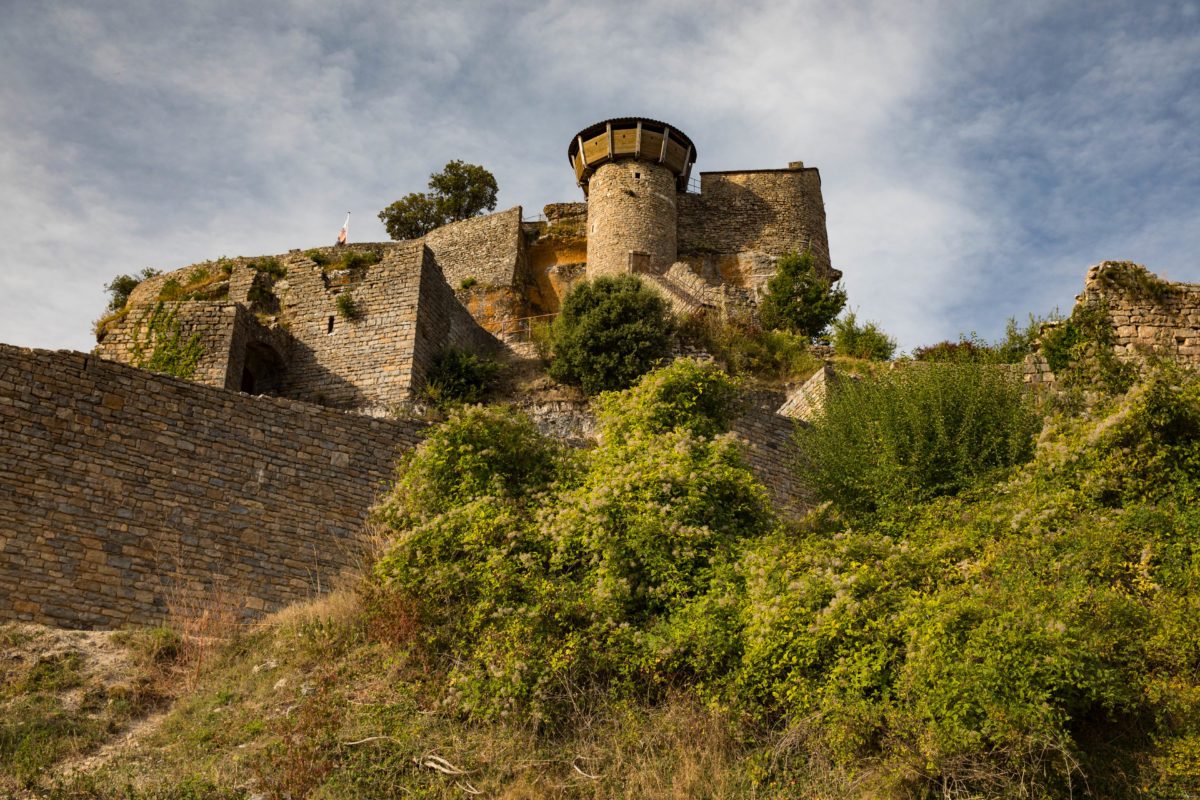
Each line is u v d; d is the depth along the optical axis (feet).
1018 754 25.09
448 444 42.39
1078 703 25.55
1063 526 32.63
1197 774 24.07
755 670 29.78
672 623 32.42
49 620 41.45
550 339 94.07
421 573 36.58
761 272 139.13
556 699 30.73
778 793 27.07
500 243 134.51
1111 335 59.72
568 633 32.63
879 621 28.71
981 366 53.72
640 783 27.81
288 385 90.53
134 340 84.02
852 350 98.37
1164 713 25.67
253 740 29.60
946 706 25.70
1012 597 27.78
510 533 36.65
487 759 28.89
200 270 122.83
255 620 42.27
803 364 92.58
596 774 28.40
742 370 90.48
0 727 28.89
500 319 126.31
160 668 34.68
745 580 33.04
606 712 30.50
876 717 26.71
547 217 145.69
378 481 52.21
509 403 85.76
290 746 27.78
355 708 31.17
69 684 32.24
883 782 25.76
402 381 87.61
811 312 111.55
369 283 93.25
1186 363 58.34
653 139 139.03
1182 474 34.58
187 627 39.11
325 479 50.65
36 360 44.93
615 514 36.40
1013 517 33.71
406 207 167.63
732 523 37.93
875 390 51.90
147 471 45.98
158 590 44.27
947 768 25.41
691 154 144.36
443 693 31.91
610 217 134.72
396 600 35.65
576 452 44.57
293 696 32.17
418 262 92.63
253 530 47.73
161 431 46.96
